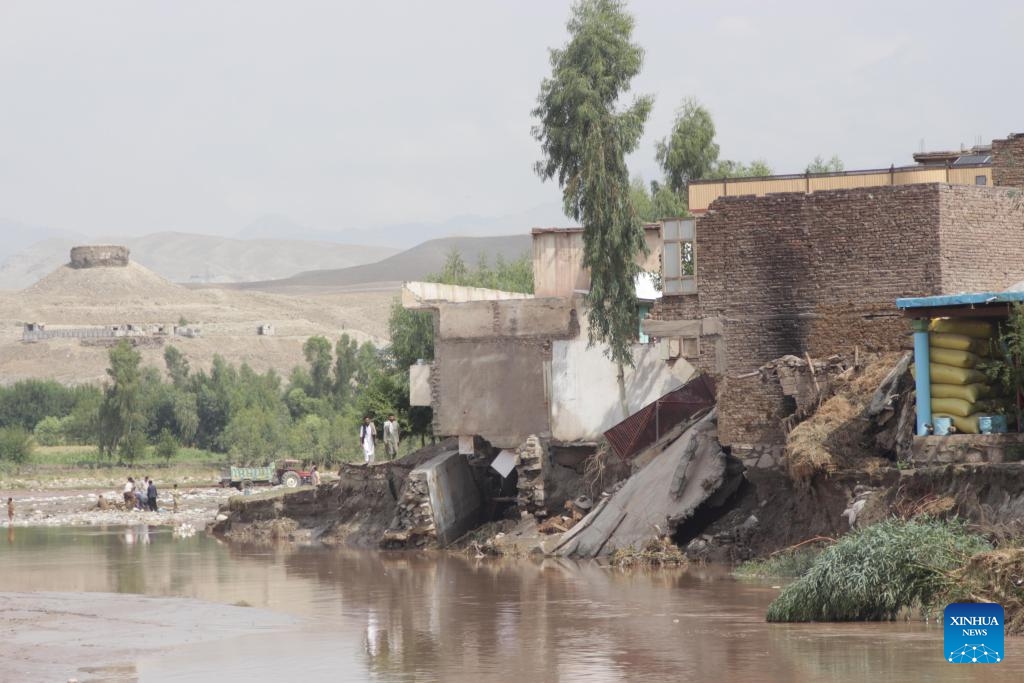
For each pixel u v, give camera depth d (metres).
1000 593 24.42
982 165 49.12
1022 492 30.67
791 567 34.78
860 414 37.06
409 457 55.88
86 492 110.62
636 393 50.03
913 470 33.19
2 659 25.98
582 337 50.91
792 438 37.38
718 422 40.97
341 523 56.44
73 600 35.31
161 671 24.38
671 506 41.00
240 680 23.19
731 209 44.19
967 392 33.62
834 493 36.69
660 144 82.62
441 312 52.84
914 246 41.56
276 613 31.92
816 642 23.86
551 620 28.73
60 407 197.62
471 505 53.25
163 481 124.56
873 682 20.30
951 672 20.78
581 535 43.84
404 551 49.41
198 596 36.12
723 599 30.86
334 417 150.12
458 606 31.89
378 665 24.09
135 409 145.25
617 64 50.97
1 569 44.84
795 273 43.22
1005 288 42.38
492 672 22.94
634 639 25.62
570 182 50.88
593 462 48.53
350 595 35.12
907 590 25.67
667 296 46.19
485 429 52.03
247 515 60.81
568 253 55.09
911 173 49.41
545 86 51.62
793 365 40.06
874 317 42.00
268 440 140.12
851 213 42.47
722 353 44.31
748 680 20.95
